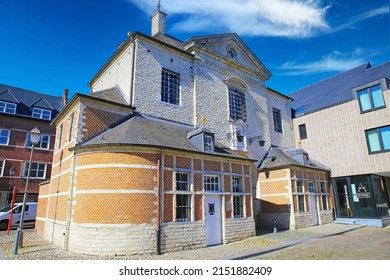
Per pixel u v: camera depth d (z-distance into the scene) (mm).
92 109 10727
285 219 14727
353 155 17344
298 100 23641
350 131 17719
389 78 17062
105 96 12070
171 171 9547
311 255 8133
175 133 11898
